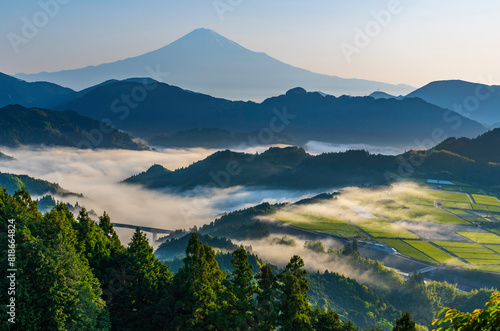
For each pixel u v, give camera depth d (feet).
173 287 331.16
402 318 242.58
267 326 266.16
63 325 251.60
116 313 344.08
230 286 285.23
